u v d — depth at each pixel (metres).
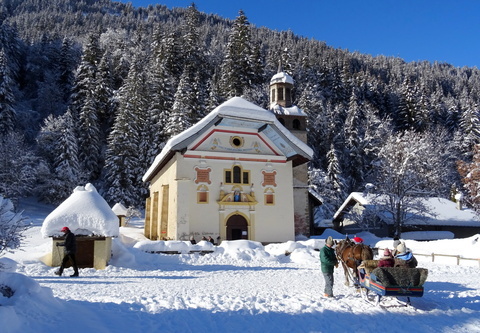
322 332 7.42
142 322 7.75
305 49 140.88
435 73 157.62
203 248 23.84
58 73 97.81
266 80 92.25
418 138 47.66
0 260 13.09
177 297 10.05
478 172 50.72
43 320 6.96
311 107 79.56
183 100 68.44
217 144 33.16
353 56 162.00
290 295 10.69
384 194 43.72
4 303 7.09
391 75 144.12
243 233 32.50
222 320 8.05
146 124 69.56
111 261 18.69
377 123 81.38
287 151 34.53
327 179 64.56
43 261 17.86
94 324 7.29
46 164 62.62
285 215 33.72
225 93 82.25
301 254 23.45
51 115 70.06
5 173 55.78
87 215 17.58
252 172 33.56
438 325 7.90
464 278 15.05
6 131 64.50
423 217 43.97
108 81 83.94
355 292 11.29
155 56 100.12
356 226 51.53
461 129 82.44
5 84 66.94
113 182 61.16
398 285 9.05
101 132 76.38
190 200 31.52
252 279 14.74
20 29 145.25
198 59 103.56
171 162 34.28
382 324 7.94
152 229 38.84
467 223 46.56
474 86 143.25
